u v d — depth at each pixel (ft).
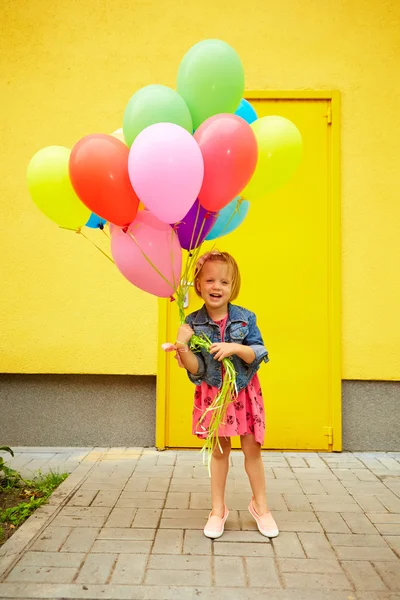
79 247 13.38
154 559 7.61
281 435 13.17
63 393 13.56
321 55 13.30
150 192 6.69
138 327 13.28
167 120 7.25
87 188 6.98
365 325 13.24
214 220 7.91
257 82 13.30
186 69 7.65
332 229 13.17
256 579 7.07
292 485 10.82
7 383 13.60
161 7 13.37
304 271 13.25
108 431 13.51
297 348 13.21
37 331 13.37
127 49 13.38
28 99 13.42
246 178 7.27
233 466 11.96
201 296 8.59
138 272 7.59
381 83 13.25
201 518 9.10
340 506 9.68
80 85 13.42
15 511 9.59
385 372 13.17
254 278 13.25
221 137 6.98
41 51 13.41
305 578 7.11
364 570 7.32
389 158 13.26
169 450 13.17
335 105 13.20
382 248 13.25
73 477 11.21
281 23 13.32
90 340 13.34
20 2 13.38
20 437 13.55
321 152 13.26
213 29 13.34
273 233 13.28
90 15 13.41
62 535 8.39
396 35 13.25
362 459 12.62
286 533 8.50
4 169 13.43
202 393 8.77
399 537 8.38
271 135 7.63
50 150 7.84
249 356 8.19
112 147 7.05
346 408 13.32
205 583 6.97
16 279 13.41
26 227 13.42
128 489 10.50
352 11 13.30
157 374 13.19
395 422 13.29
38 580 7.02
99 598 6.61
